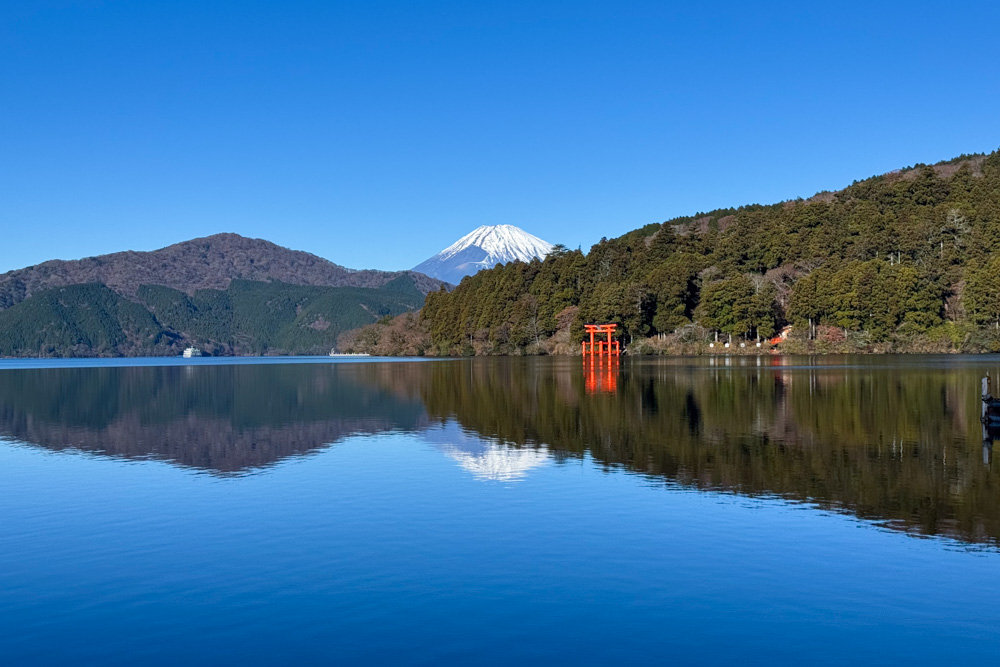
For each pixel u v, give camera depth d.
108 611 13.98
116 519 20.17
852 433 33.16
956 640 12.55
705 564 16.08
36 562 16.67
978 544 17.20
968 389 53.84
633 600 14.24
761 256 151.75
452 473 25.73
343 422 40.91
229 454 30.52
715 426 35.94
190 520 20.00
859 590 14.59
